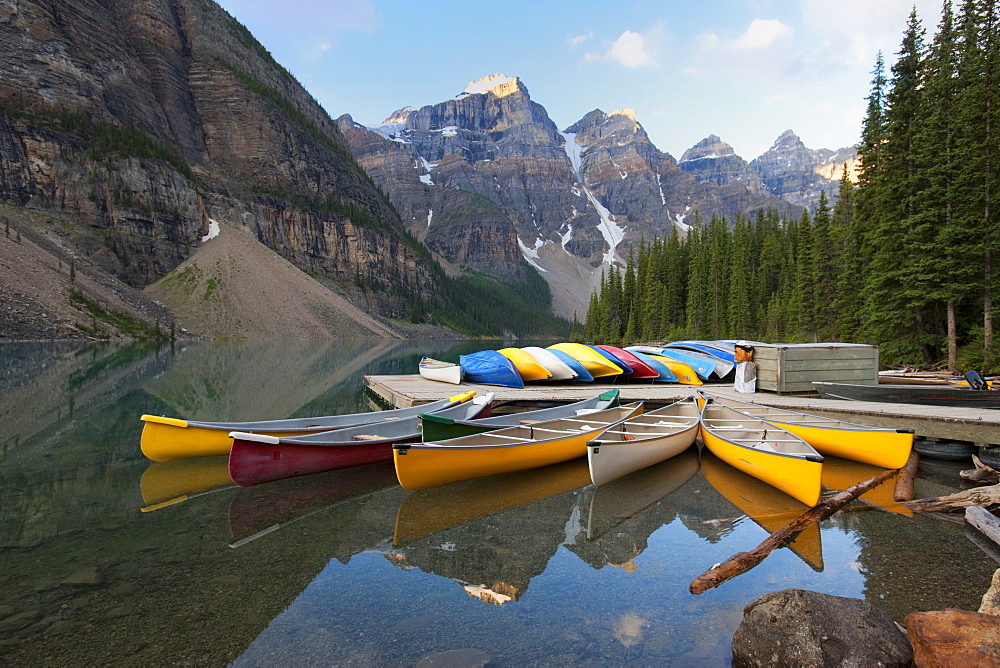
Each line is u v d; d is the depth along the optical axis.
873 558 6.45
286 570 6.29
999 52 23.17
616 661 4.40
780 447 10.24
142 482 10.19
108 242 108.62
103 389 24.22
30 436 14.27
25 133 106.50
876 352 17.92
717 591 5.65
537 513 8.42
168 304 107.69
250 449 9.47
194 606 5.41
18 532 7.57
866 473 10.48
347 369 38.56
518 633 4.86
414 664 4.37
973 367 22.42
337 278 177.62
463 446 9.44
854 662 3.79
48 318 72.94
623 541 7.19
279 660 4.45
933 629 4.02
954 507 8.02
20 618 5.14
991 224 22.31
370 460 11.23
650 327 83.94
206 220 136.50
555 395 17.39
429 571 6.25
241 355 54.59
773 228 102.75
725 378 23.48
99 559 6.61
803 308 50.34
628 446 9.80
